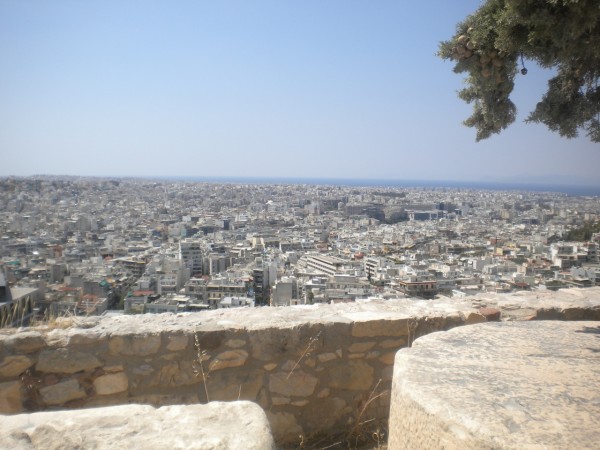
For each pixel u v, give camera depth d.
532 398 1.85
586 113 3.43
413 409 1.89
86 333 3.32
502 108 3.48
